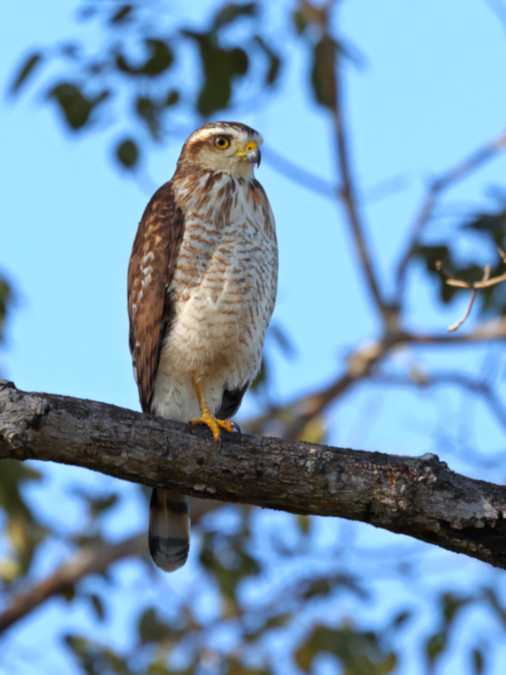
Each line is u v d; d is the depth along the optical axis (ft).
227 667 42.88
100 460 23.54
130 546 49.16
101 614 45.21
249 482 23.99
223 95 43.57
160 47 43.09
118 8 43.16
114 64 43.32
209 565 45.52
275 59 43.68
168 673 42.83
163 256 32.32
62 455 23.38
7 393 23.15
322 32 45.96
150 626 44.86
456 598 41.65
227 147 33.40
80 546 47.32
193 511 49.32
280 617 43.45
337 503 23.91
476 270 46.01
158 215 32.96
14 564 46.11
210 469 23.93
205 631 45.03
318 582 45.09
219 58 43.32
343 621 41.83
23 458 23.40
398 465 23.77
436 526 23.53
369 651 40.70
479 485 23.58
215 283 31.89
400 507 23.56
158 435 23.72
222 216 32.14
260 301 32.58
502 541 23.41
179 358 32.53
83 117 42.88
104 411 23.61
